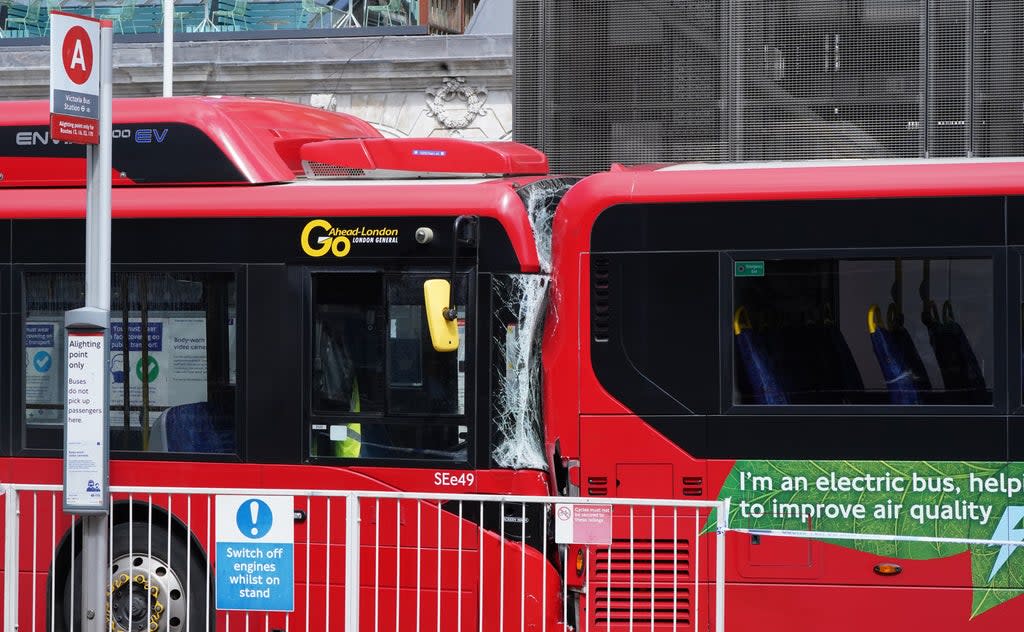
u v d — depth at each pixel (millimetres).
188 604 14898
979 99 26453
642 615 14266
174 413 15117
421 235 14531
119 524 15117
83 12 38844
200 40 38312
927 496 13969
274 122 16453
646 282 14422
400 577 14422
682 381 14336
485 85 36500
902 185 14109
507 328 14406
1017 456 13867
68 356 12820
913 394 14039
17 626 13578
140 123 15508
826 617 14070
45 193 15609
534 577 14188
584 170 28344
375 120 37219
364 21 38375
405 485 14492
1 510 14742
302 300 14836
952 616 13898
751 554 14148
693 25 27734
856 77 27047
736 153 27594
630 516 14031
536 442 14375
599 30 28266
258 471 14828
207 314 15094
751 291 14305
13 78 37969
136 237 15234
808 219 14234
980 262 13977
